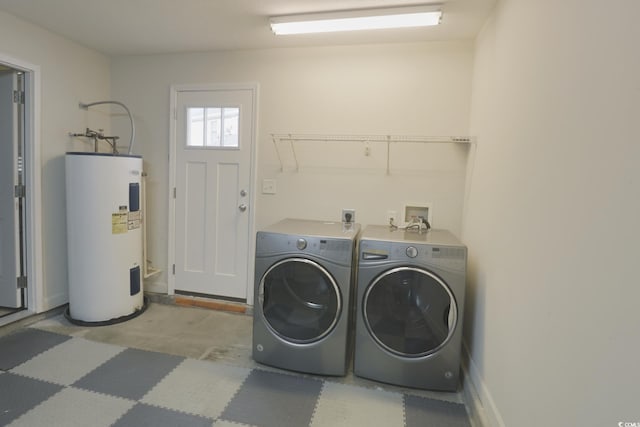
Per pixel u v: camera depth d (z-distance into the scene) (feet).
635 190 2.63
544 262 4.11
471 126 8.45
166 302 10.71
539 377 4.07
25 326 8.78
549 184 4.09
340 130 9.37
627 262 2.69
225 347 8.16
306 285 7.07
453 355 6.59
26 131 8.76
